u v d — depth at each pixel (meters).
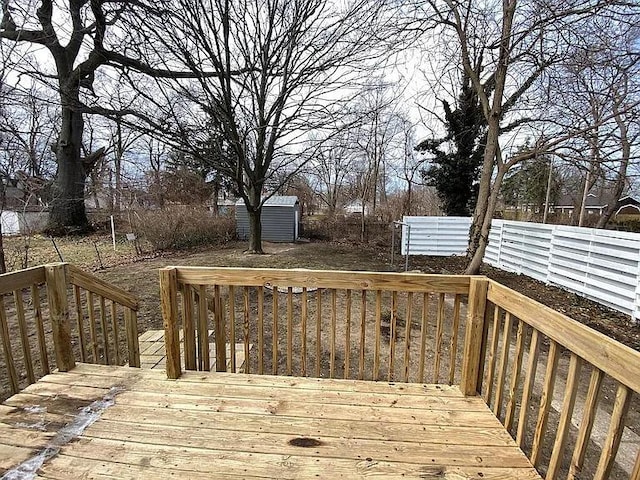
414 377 3.20
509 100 6.03
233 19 6.59
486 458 1.57
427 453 1.59
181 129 6.38
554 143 5.43
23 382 2.90
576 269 5.71
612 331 4.25
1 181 5.98
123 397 2.01
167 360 2.21
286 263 8.48
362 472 1.47
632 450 2.29
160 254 9.73
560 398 2.90
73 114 12.24
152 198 14.94
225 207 16.56
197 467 1.49
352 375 3.23
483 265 8.52
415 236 9.70
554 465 1.42
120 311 4.89
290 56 7.38
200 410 1.89
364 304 2.21
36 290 2.19
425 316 2.18
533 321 1.59
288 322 2.29
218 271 2.27
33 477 1.42
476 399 2.05
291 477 1.44
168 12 5.41
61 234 12.19
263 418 1.83
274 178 11.61
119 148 15.00
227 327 4.48
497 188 6.32
